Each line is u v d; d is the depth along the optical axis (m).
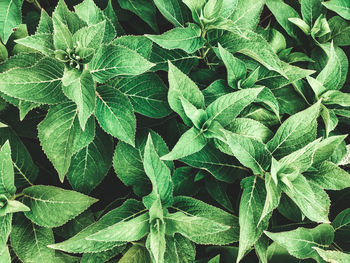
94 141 0.53
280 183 0.49
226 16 0.54
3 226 0.49
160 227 0.47
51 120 0.49
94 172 0.54
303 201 0.49
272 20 0.65
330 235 0.53
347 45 0.62
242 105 0.49
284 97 0.57
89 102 0.45
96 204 0.58
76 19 0.50
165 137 0.57
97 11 0.52
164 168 0.48
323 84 0.56
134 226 0.47
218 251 0.58
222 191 0.55
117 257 0.57
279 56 0.60
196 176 0.55
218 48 0.53
